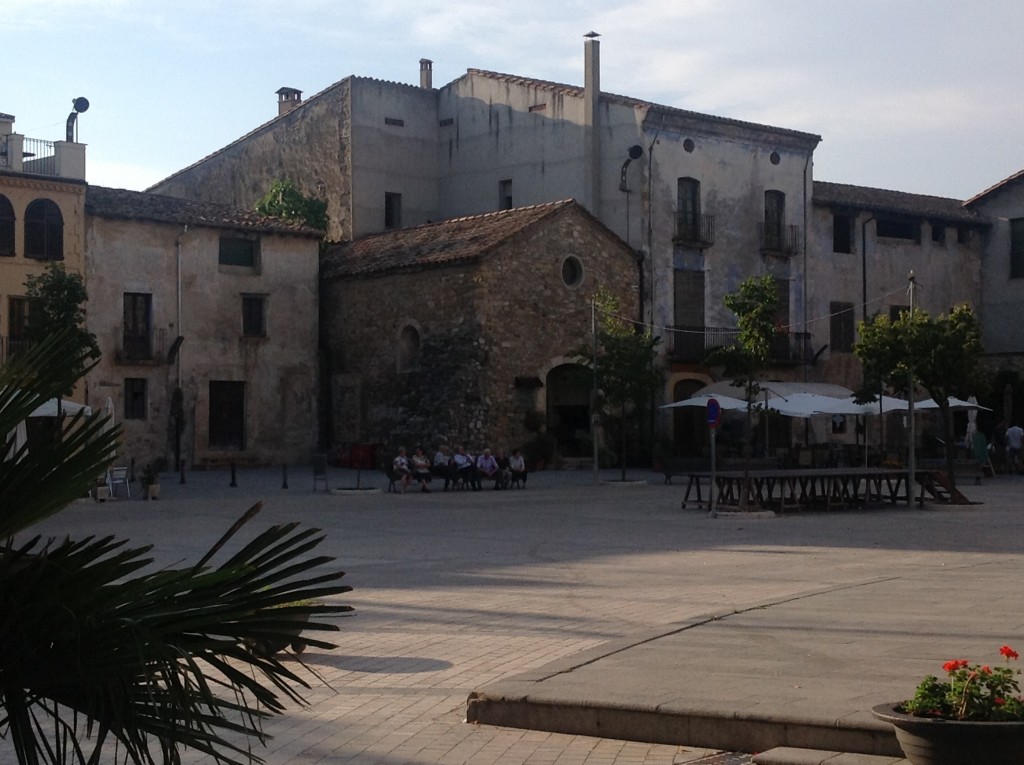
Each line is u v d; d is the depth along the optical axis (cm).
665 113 4500
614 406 3750
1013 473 4272
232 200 5488
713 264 4675
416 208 5144
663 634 1077
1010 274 5431
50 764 408
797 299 4928
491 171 4975
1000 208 5462
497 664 1022
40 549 370
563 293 4247
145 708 355
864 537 2122
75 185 3912
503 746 784
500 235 4128
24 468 370
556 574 1611
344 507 2828
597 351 3731
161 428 4144
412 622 1228
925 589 1385
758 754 734
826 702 793
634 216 4494
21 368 391
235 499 3030
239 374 4322
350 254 4656
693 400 4100
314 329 4509
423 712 873
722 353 3716
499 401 4084
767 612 1205
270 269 4406
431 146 5184
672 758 753
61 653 351
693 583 1508
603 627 1181
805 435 4884
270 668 379
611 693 834
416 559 1797
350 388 4488
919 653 970
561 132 4709
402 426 4281
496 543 2034
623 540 2080
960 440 5009
